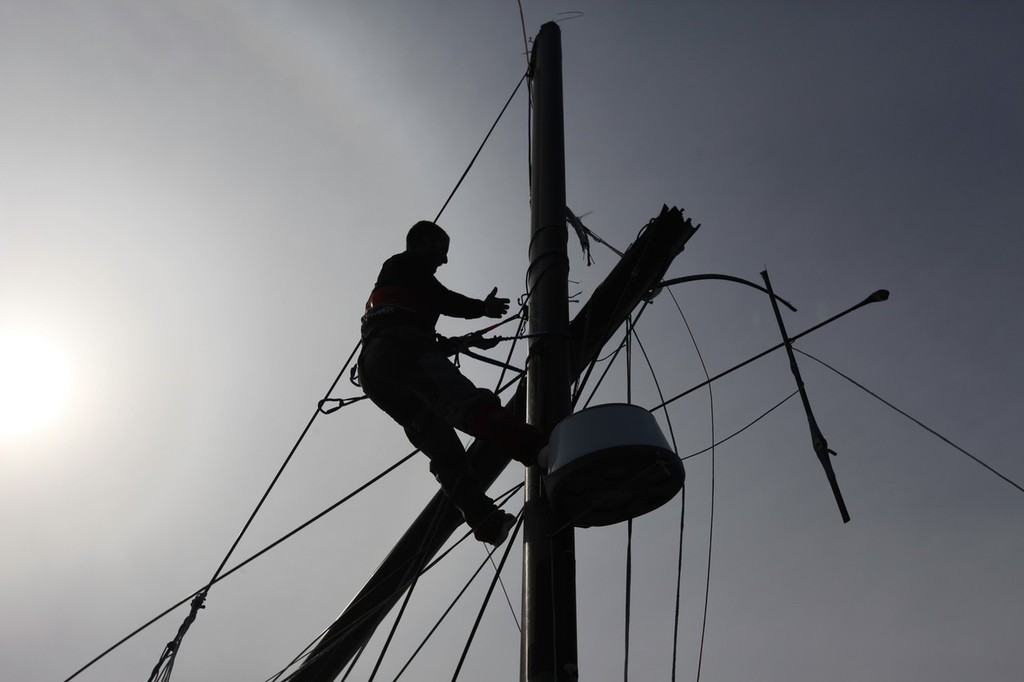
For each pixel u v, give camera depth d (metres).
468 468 4.41
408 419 4.40
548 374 4.29
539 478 4.05
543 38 5.88
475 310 4.55
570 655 3.48
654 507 3.76
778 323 4.59
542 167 5.11
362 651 5.66
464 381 3.96
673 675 4.71
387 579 5.50
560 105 5.43
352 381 4.74
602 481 3.54
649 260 5.22
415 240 4.82
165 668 5.45
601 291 5.24
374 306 4.35
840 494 3.71
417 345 4.16
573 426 3.61
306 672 5.58
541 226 4.83
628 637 4.14
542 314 4.50
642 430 3.53
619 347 5.43
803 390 4.20
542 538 3.83
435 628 5.16
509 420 3.81
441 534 5.40
